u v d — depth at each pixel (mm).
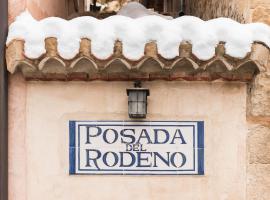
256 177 4086
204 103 4074
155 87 4062
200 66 3838
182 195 4086
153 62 3869
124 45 3732
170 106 4070
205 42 3750
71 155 4090
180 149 4078
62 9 6488
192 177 4086
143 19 3844
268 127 4066
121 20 3807
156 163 4078
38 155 4109
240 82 4055
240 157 4086
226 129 4082
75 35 3766
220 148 4086
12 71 3947
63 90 4086
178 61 3840
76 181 4102
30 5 4355
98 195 4098
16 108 4098
